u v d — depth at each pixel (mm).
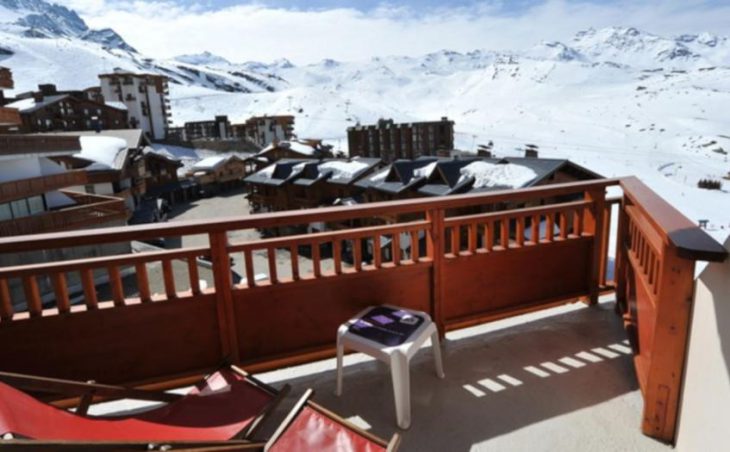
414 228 2721
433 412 2246
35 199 15750
